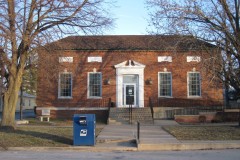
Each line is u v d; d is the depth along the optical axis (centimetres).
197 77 3253
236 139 1680
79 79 3303
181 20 1967
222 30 1939
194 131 1975
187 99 3241
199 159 1233
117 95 3256
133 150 1524
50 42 2009
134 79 3284
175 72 3266
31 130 2011
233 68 1966
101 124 2798
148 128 2322
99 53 3316
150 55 3291
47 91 3309
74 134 1585
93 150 1520
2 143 1590
